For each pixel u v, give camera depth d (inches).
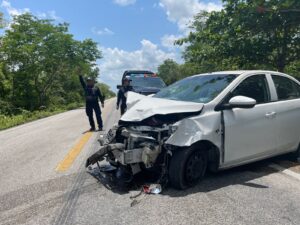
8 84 1330.0
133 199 186.2
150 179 213.9
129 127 210.2
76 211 172.4
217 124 203.9
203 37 463.2
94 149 324.2
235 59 466.0
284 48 431.5
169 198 186.7
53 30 1460.4
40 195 196.4
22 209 177.2
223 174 229.5
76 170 246.4
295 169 243.0
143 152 193.0
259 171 237.5
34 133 476.4
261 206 175.9
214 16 438.0
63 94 1823.3
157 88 539.5
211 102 208.4
